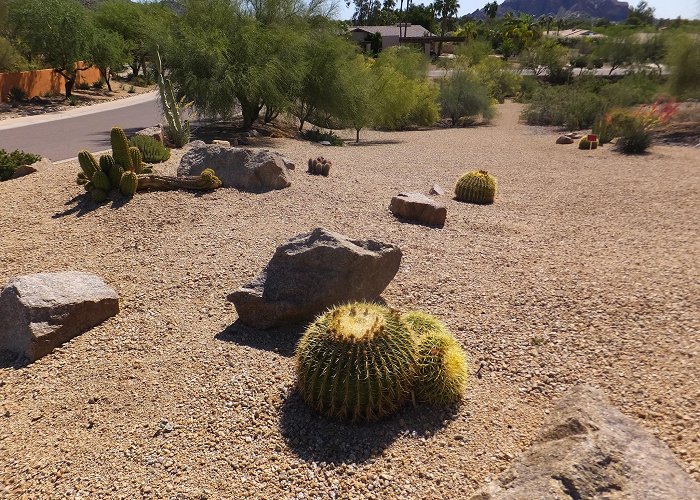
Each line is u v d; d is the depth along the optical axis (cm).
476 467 398
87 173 984
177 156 1360
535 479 312
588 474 304
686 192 1230
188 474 400
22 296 572
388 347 442
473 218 1009
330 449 421
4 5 3178
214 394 485
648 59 4862
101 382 514
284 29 2038
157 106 2975
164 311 636
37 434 453
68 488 393
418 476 392
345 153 1805
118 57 3756
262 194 1017
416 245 824
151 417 462
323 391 440
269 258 750
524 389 494
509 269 756
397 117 2752
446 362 462
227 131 2117
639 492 292
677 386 475
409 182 1311
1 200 1006
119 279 712
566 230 958
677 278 709
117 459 418
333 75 2178
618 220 1028
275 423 449
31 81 3169
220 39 1909
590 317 612
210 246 794
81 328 598
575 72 5434
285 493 380
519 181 1403
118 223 878
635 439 335
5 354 569
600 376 503
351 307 474
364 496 375
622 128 2025
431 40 6519
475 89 3072
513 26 7988
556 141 2109
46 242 826
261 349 555
